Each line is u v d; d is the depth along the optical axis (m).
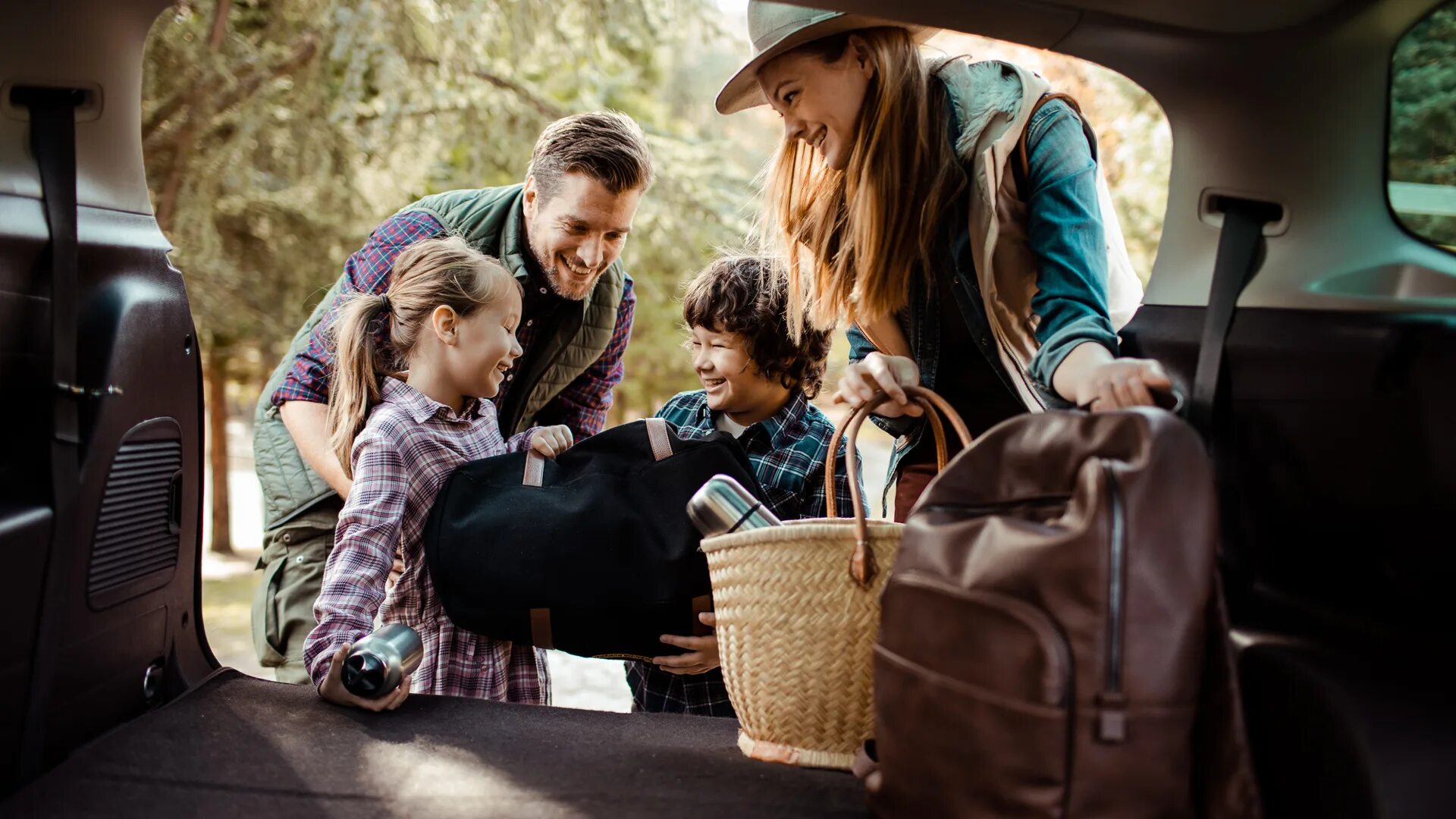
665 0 7.46
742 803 1.27
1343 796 1.03
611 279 2.29
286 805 1.23
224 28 6.43
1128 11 1.32
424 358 1.83
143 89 6.36
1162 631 0.99
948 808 1.08
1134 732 0.98
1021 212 1.59
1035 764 1.00
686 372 10.48
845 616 1.34
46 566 1.31
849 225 1.80
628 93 8.68
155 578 1.55
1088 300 1.48
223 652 6.96
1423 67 1.26
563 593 1.63
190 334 1.63
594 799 1.27
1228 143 1.37
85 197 1.42
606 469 1.71
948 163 1.60
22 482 1.31
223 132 6.69
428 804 1.25
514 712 1.59
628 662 2.09
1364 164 1.28
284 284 7.42
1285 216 1.31
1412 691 1.05
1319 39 1.30
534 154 2.15
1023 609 1.00
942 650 1.08
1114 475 0.99
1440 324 1.10
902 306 1.77
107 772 1.29
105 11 1.42
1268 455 1.25
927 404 1.50
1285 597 1.25
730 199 8.38
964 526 1.11
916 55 1.62
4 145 1.33
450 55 6.86
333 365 2.07
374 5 6.60
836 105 1.65
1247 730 1.06
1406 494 1.11
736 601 1.38
